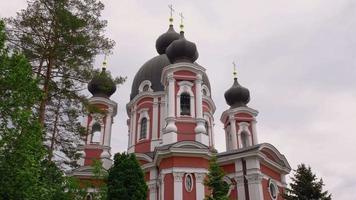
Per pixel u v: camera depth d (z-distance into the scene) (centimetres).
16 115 1520
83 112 2383
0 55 1609
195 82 3728
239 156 3488
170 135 3419
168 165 3241
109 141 4550
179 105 3600
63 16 2258
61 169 2114
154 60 4847
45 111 2189
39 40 2245
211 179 2398
